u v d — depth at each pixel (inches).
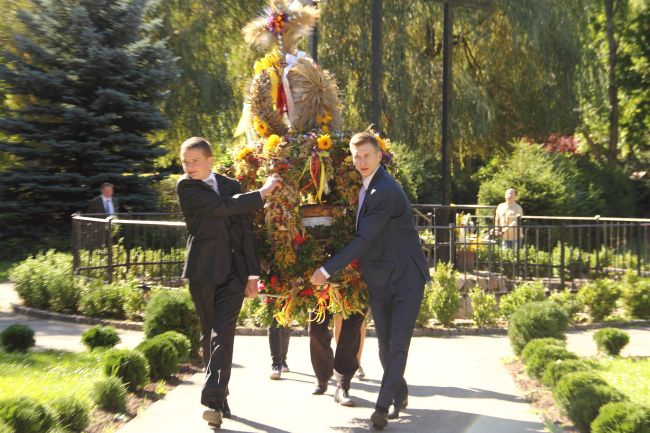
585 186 906.1
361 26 789.2
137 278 423.2
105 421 196.7
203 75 818.8
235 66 836.6
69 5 704.4
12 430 162.9
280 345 255.9
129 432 189.8
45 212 686.5
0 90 741.9
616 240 468.4
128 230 426.9
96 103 688.4
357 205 213.0
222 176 203.2
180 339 265.9
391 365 195.2
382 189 196.2
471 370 269.4
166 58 732.7
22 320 379.2
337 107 235.6
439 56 840.9
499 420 205.3
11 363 255.8
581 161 1008.2
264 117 224.7
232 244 198.8
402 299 197.2
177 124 837.8
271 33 238.2
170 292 297.0
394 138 813.2
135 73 709.3
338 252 201.9
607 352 299.7
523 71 908.0
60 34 697.6
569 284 450.3
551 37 892.6
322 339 226.7
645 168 1222.9
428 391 238.5
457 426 199.8
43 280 400.8
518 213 568.4
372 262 199.9
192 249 197.0
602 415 179.0
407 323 196.4
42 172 693.3
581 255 454.6
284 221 208.1
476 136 863.7
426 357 294.0
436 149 899.4
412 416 209.5
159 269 444.5
